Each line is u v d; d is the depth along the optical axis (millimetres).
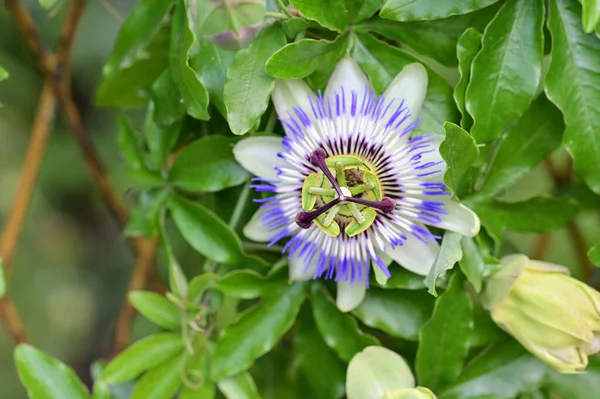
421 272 441
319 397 479
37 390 474
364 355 449
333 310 465
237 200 481
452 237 436
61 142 833
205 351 473
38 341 874
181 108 458
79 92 817
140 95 496
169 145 486
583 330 438
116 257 924
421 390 440
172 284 474
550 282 447
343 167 442
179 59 449
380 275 445
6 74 452
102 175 543
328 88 444
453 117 445
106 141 818
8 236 521
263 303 466
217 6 411
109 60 474
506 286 450
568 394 461
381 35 461
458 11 436
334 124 442
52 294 889
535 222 464
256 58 437
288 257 448
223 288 462
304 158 442
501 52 441
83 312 904
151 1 468
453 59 450
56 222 887
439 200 437
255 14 414
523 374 462
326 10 441
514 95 440
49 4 446
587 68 441
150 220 483
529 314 447
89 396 478
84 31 797
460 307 452
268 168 446
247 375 466
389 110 441
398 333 456
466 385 460
